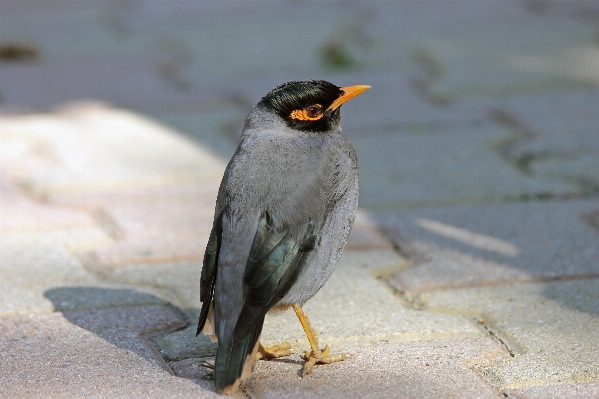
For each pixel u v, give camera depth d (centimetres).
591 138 1388
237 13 2323
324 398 708
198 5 2422
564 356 775
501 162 1307
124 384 729
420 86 1673
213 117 1525
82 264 989
